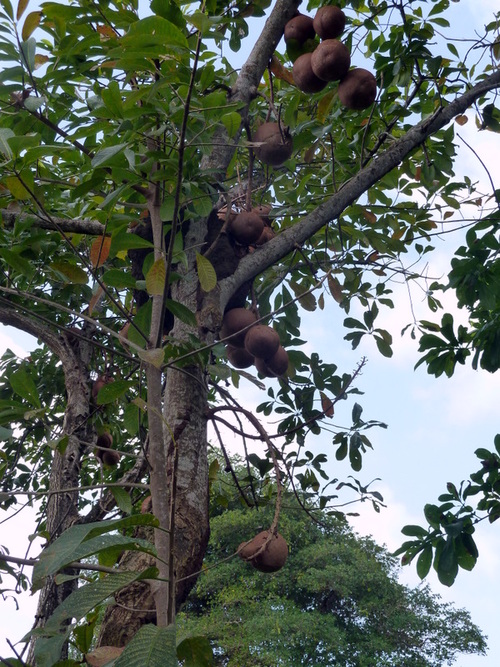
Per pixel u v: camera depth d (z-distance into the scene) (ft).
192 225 11.48
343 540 59.88
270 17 12.48
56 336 17.03
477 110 14.15
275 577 53.11
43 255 12.71
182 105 8.95
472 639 58.49
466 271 14.69
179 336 10.44
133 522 5.77
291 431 11.36
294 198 14.82
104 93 8.05
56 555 5.31
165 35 7.08
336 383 15.48
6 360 18.65
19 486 19.15
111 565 6.86
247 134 12.37
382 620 56.39
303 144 13.09
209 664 5.72
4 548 7.51
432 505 14.48
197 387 10.11
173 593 5.82
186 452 9.53
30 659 10.75
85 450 16.43
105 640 8.16
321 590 55.16
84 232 11.53
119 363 19.74
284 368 12.95
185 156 9.26
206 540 9.16
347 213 15.76
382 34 15.26
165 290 7.41
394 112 13.32
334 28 11.47
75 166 12.92
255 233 11.79
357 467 15.49
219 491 15.67
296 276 17.15
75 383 16.57
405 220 17.31
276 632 47.83
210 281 7.84
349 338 16.57
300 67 11.64
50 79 9.53
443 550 14.16
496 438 14.67
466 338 15.42
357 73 11.35
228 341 12.35
